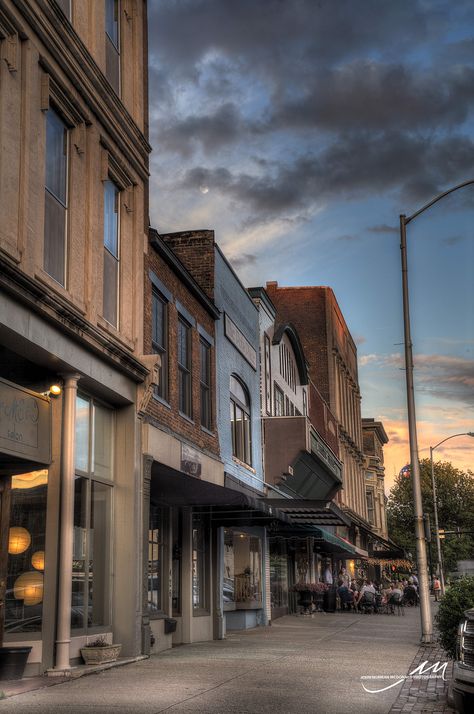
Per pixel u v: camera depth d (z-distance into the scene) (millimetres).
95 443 14438
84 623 13359
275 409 31625
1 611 11367
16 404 11484
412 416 21719
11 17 10977
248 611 24875
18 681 11172
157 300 17766
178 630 18516
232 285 24422
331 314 56938
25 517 12250
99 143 14336
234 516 20719
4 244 10445
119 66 16219
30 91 11484
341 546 36062
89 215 13625
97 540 14273
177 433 18062
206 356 21859
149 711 9133
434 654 16578
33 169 11477
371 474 75688
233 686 11273
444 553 92125
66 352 12438
